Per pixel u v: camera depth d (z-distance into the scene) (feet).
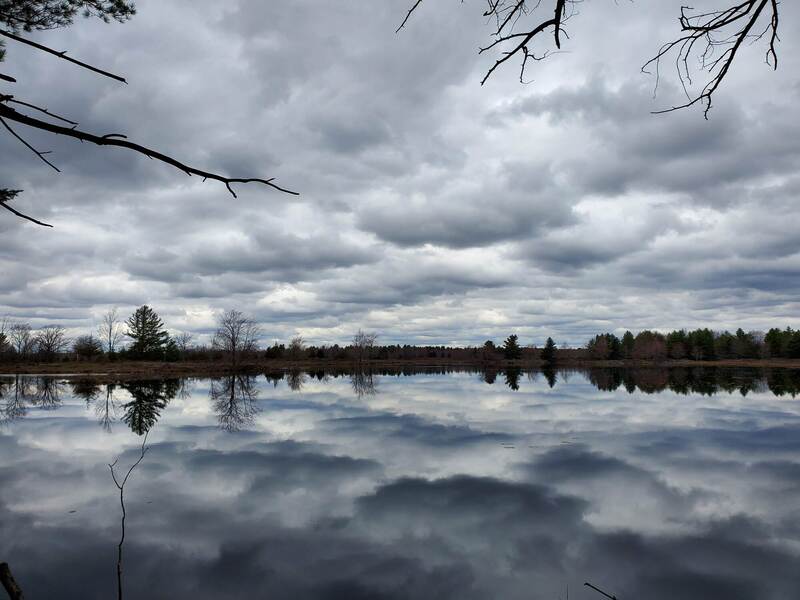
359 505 43.88
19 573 31.76
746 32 8.32
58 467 56.54
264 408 107.45
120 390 147.95
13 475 53.42
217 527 39.06
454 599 28.84
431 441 71.00
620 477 52.37
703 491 47.96
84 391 143.95
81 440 72.02
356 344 407.44
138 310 296.10
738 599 28.94
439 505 43.78
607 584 30.58
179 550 35.01
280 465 57.36
